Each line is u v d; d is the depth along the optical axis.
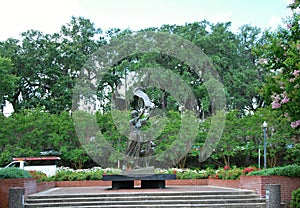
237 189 15.98
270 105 15.52
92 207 13.02
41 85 37.53
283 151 29.48
